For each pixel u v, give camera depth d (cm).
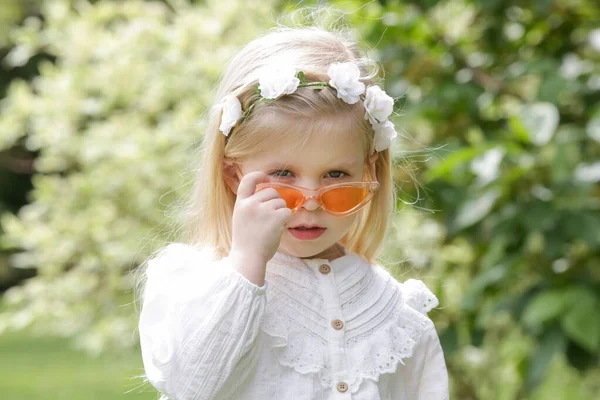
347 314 232
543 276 375
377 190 252
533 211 357
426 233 466
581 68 405
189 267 230
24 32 588
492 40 452
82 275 558
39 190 565
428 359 243
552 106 362
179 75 551
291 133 217
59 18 585
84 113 570
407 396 240
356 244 256
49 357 1126
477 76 430
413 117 411
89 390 905
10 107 577
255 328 212
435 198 412
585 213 355
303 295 230
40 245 558
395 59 423
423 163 435
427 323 243
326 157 219
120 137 550
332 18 397
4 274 1439
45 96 575
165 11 592
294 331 225
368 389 224
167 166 534
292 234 226
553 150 360
